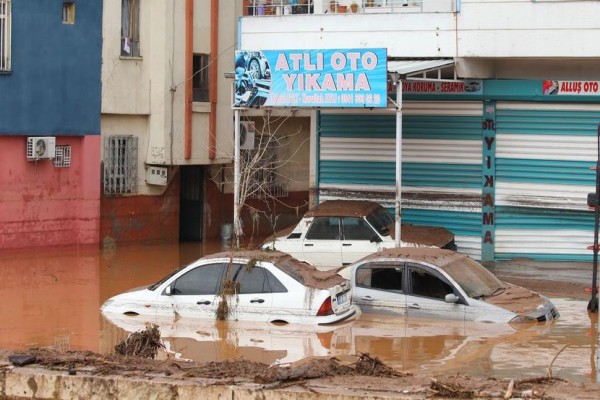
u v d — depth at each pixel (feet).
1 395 39.34
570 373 42.98
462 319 53.01
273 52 70.28
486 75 76.13
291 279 53.21
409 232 70.13
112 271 73.72
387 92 67.97
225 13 92.02
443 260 55.88
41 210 81.71
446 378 38.55
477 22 73.36
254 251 56.95
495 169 76.74
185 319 53.83
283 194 98.94
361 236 68.54
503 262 76.33
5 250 79.66
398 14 75.61
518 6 72.23
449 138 77.92
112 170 86.43
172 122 87.76
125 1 87.30
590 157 74.18
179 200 91.71
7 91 78.89
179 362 42.04
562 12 71.20
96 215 84.94
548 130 75.20
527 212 76.28
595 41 70.79
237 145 73.67
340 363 41.47
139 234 88.33
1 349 46.85
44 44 81.15
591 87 73.51
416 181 79.41
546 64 75.87
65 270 73.82
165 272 73.46
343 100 68.44
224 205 94.94
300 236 69.41
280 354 46.85
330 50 68.59
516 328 51.75
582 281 69.05
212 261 54.49
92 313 57.36
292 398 35.86
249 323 52.85
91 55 84.23
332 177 82.23
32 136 80.59
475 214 77.41
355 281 55.83
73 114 83.20
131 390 37.76
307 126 100.63
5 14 78.89
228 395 36.60
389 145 79.92
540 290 65.51
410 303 54.13
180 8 87.86
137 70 87.35
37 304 60.39
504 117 76.33
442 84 77.51
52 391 38.75
